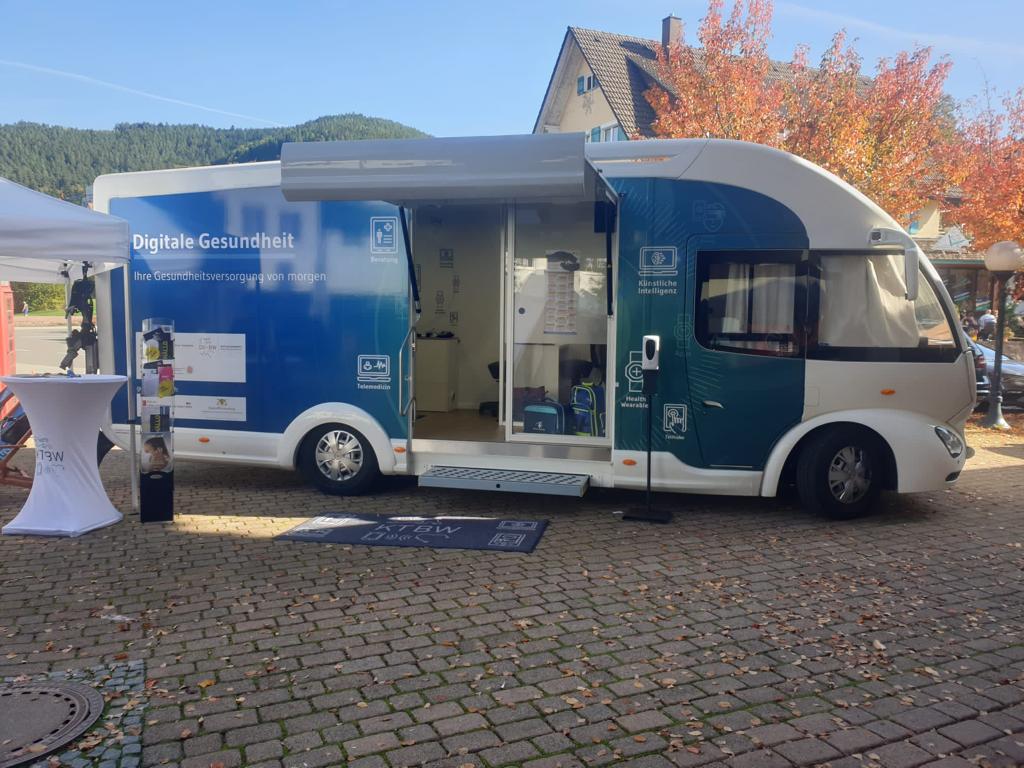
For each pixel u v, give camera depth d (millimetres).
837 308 6211
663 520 6340
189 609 4520
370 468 7090
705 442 6383
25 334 34688
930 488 6238
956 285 21703
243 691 3559
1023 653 4004
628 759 3039
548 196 5574
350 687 3600
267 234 7086
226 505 6961
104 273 7531
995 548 5766
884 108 12664
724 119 12875
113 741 3135
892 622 4383
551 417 6867
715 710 3404
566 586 4906
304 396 7086
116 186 7449
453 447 6977
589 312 6820
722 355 6309
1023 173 13008
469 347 9266
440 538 5895
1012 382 13789
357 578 5043
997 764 3025
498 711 3389
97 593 4770
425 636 4160
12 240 5516
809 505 6395
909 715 3375
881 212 6172
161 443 6316
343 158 5613
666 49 15891
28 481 7344
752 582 5000
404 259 6816
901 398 6203
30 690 3547
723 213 6289
